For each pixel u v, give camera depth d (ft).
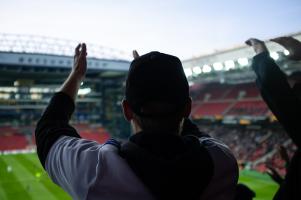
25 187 85.56
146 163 4.49
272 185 79.20
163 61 4.92
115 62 122.52
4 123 162.71
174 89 4.81
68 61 108.58
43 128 5.67
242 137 125.39
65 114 5.95
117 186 4.50
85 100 159.12
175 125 5.01
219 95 157.69
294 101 5.08
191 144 4.93
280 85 5.29
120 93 159.53
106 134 165.07
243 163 101.35
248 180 84.74
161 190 4.39
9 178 96.32
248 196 8.35
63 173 5.03
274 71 5.49
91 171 4.71
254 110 128.47
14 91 150.00
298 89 5.69
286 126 5.12
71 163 4.89
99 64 120.37
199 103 160.86
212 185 4.77
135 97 4.84
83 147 5.06
